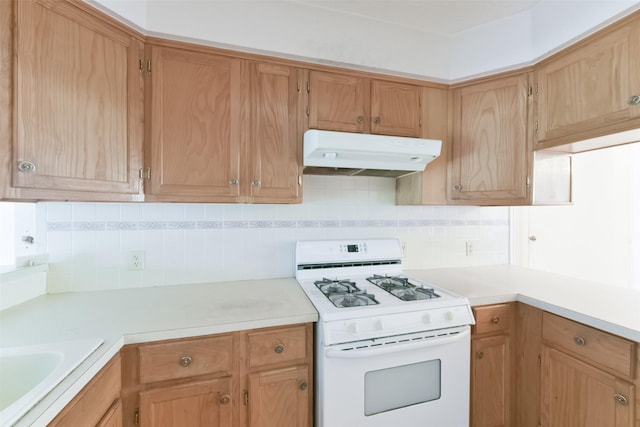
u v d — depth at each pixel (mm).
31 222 1417
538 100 1554
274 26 1459
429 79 1742
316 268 1779
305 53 1505
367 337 1199
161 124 1326
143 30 1277
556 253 2430
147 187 1312
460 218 2172
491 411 1484
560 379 1312
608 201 2488
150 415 1069
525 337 1480
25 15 980
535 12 1542
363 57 1602
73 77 1096
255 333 1183
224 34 1382
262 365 1195
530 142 1584
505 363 1507
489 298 1468
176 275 1648
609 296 1446
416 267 2080
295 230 1841
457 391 1354
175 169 1345
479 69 1698
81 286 1509
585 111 1347
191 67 1365
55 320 1142
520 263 2293
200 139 1377
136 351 1055
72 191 1102
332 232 1908
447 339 1283
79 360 841
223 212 1717
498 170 1664
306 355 1248
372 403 1233
